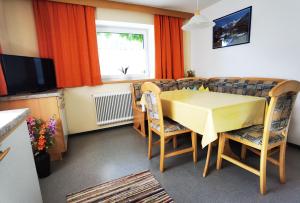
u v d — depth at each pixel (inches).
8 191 31.0
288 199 55.6
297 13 81.5
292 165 73.5
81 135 119.2
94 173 73.9
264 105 67.3
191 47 154.5
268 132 54.5
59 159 86.0
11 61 75.8
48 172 72.7
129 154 90.0
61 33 102.1
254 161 78.4
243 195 58.2
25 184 39.2
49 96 80.0
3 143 30.3
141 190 62.6
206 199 57.2
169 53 139.4
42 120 80.3
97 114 121.4
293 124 89.0
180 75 148.3
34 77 87.2
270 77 96.0
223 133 68.6
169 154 74.3
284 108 55.4
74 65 108.4
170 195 59.6
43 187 65.6
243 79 103.5
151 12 125.5
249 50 105.5
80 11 106.0
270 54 94.7
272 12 91.3
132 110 132.3
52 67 100.5
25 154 40.6
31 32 98.5
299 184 62.1
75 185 66.4
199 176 69.5
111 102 124.4
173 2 118.6
